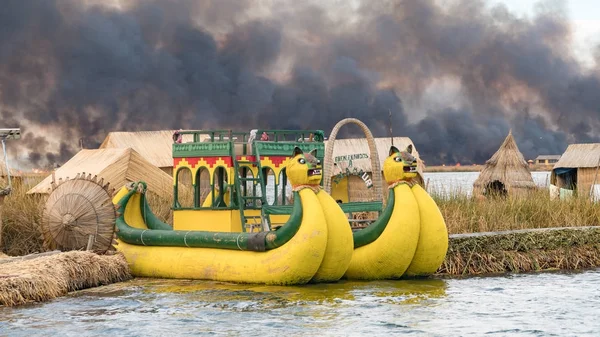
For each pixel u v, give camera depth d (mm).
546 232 35844
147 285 29719
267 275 28828
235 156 32344
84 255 29625
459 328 23438
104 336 22531
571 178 70750
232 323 23812
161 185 42688
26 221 34844
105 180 40906
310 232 28188
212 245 30328
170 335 22594
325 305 26125
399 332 22906
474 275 32719
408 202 30031
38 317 24625
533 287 29922
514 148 59375
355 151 52562
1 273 27109
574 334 22859
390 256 29875
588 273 33500
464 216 40156
